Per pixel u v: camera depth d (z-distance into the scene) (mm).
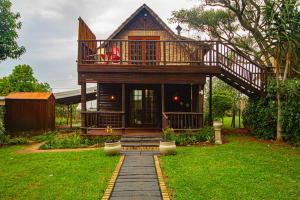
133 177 9438
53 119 24438
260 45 19422
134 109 20859
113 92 20938
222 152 12680
